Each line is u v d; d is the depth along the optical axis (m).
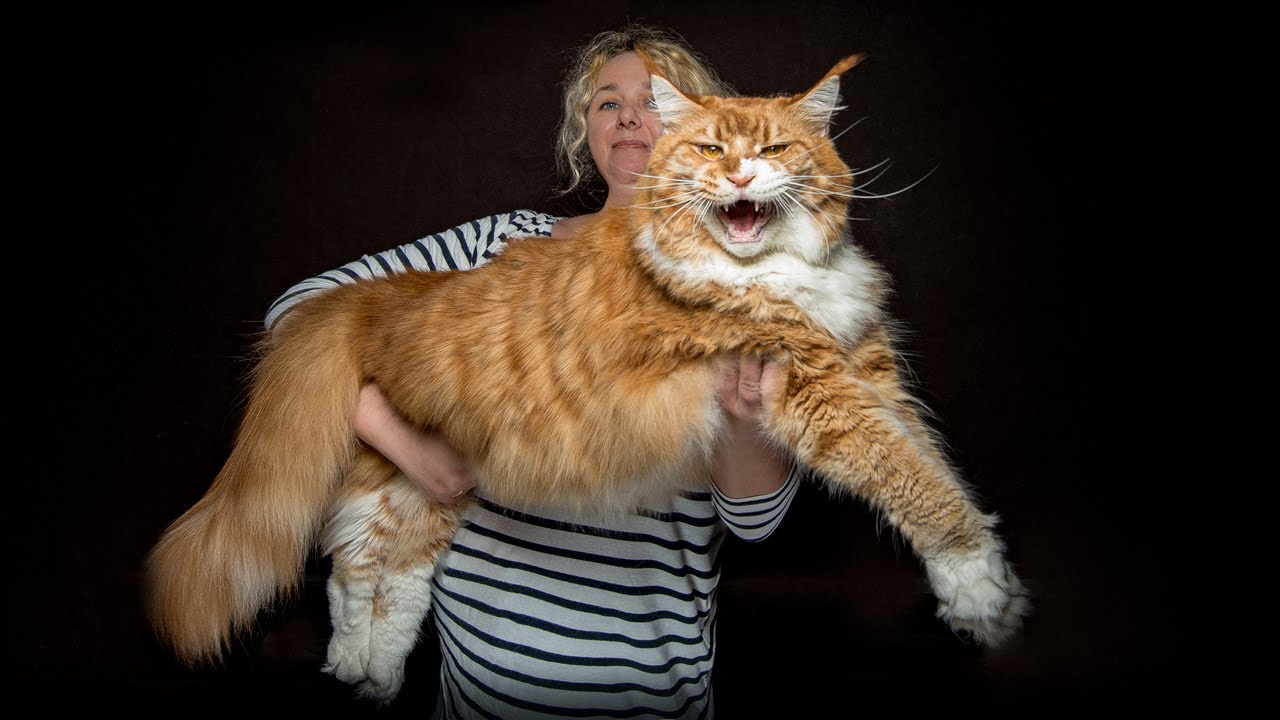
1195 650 3.50
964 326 3.69
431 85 3.88
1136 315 3.70
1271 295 3.68
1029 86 3.69
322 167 3.85
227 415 3.77
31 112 3.76
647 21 3.81
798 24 3.74
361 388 2.27
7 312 3.77
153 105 3.79
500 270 2.21
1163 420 3.67
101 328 3.79
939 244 3.70
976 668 3.36
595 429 1.95
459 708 2.16
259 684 3.34
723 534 2.25
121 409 3.77
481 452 2.07
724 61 3.75
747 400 1.89
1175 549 3.61
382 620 2.33
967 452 3.66
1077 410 3.69
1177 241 3.69
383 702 2.39
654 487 2.01
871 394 1.87
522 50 3.87
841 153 3.70
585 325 1.98
